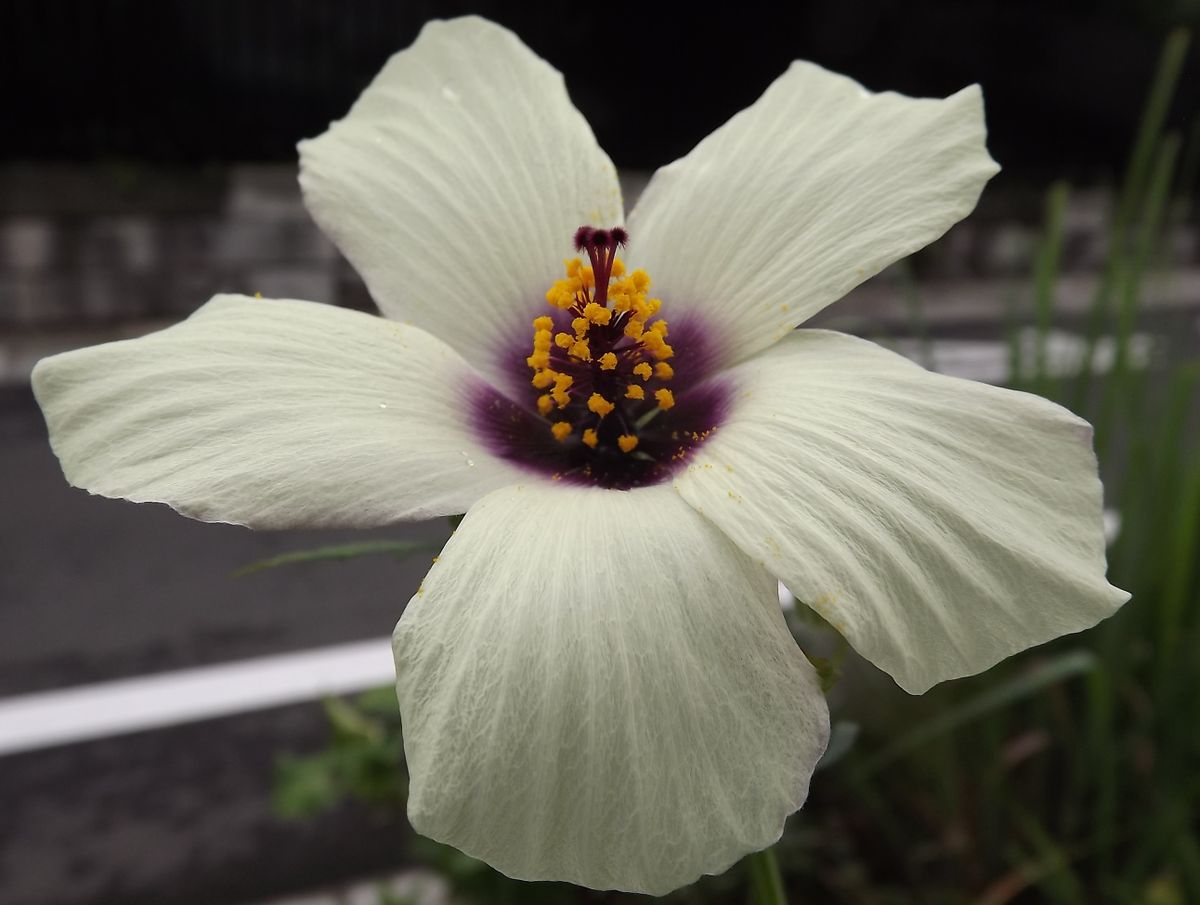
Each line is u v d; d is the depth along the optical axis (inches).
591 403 2.6
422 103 2.7
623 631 1.8
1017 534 1.8
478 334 2.6
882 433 2.0
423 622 1.8
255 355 2.2
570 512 2.0
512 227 2.7
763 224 2.6
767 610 1.8
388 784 4.3
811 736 1.8
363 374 2.3
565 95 2.8
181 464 2.0
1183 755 4.5
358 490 2.0
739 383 2.4
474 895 4.3
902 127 2.4
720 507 2.0
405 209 2.6
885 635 1.8
